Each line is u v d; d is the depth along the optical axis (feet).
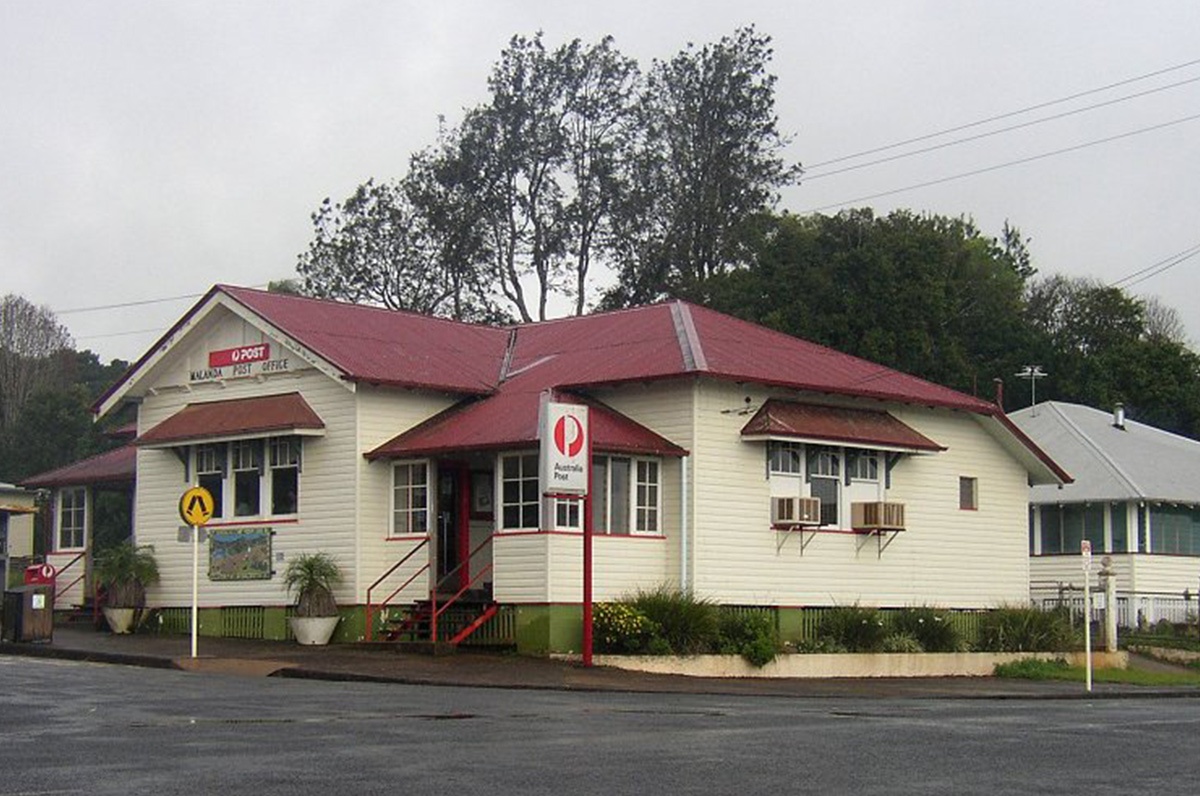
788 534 109.09
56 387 302.66
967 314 230.07
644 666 94.99
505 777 42.83
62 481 136.26
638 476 103.55
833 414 112.06
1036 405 190.80
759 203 226.99
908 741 55.11
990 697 89.20
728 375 104.17
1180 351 237.25
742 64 229.45
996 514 125.90
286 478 111.75
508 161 222.69
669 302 120.06
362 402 107.14
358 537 106.01
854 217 213.46
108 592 118.83
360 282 222.07
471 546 108.47
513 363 119.03
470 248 220.02
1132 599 157.89
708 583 103.81
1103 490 162.71
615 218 222.69
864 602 114.01
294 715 59.06
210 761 45.16
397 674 83.61
